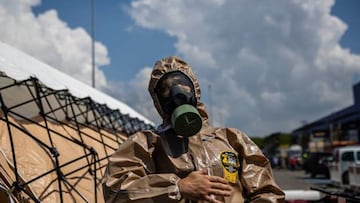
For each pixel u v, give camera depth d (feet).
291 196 21.54
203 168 9.19
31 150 23.95
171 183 8.69
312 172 102.37
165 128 9.57
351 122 156.15
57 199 22.76
